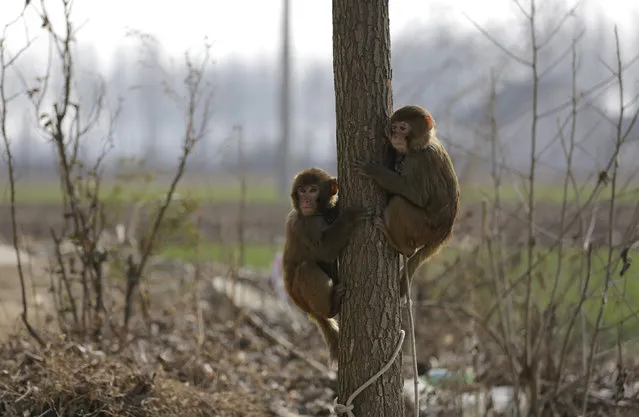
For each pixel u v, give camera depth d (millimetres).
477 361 8938
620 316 8625
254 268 15406
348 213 5758
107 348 7988
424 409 7859
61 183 8500
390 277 5809
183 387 7246
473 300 9297
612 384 8344
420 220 5910
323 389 8750
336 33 5715
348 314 5840
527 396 8047
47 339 7586
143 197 10523
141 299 8992
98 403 6512
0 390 6438
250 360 9367
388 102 5805
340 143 5848
